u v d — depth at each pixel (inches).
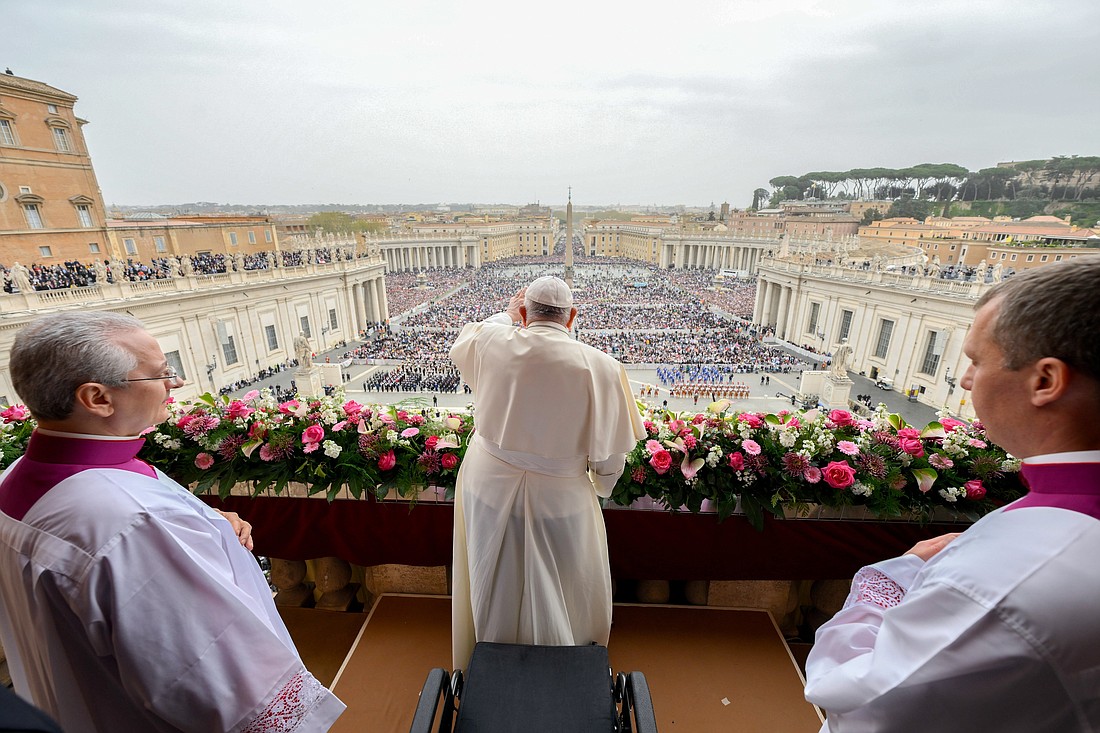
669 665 134.1
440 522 141.0
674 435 136.2
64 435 59.4
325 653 143.5
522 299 119.1
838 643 57.5
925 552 61.7
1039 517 40.8
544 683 85.7
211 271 1155.9
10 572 57.5
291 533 148.0
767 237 3006.9
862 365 1114.1
